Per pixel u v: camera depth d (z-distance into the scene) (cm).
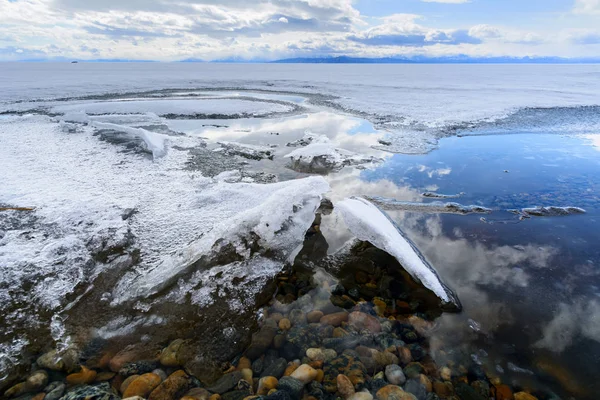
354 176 823
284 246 471
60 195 604
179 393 257
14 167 750
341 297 386
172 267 399
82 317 333
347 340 317
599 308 364
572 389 267
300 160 885
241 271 412
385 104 2028
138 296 362
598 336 324
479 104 1995
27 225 493
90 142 1019
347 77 4731
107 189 645
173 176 737
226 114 1683
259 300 374
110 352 296
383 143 1152
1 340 300
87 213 536
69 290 368
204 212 556
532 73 6297
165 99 2227
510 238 520
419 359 298
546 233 534
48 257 418
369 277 427
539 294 388
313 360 292
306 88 3053
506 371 285
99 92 2575
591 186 739
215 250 429
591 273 427
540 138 1233
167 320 335
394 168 889
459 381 274
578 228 549
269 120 1583
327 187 588
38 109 1683
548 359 297
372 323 341
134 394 253
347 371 281
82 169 761
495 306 369
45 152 887
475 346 313
